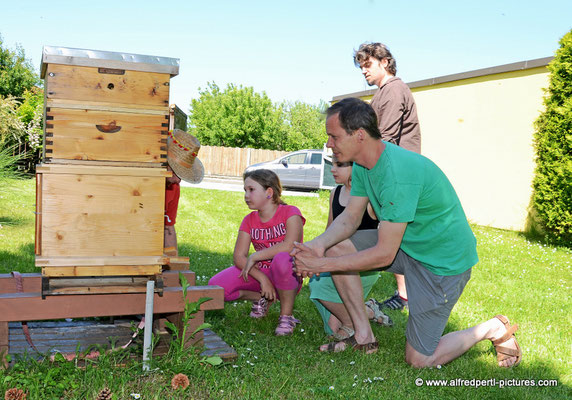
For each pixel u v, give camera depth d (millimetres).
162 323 3131
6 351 2404
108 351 2586
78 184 2330
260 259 3645
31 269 4820
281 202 3791
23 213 8328
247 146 39281
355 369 2900
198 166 3492
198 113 39938
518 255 8023
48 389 2230
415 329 3043
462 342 3117
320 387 2561
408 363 3105
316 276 3463
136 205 2420
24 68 25766
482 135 12148
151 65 2410
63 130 2324
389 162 2816
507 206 11508
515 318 4465
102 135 2375
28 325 3082
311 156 18219
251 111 38188
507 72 11531
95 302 2531
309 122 46219
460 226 2998
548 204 9578
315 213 11273
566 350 3639
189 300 2719
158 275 2506
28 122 15922
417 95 14023
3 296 2391
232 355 2807
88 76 2346
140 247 2445
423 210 2902
